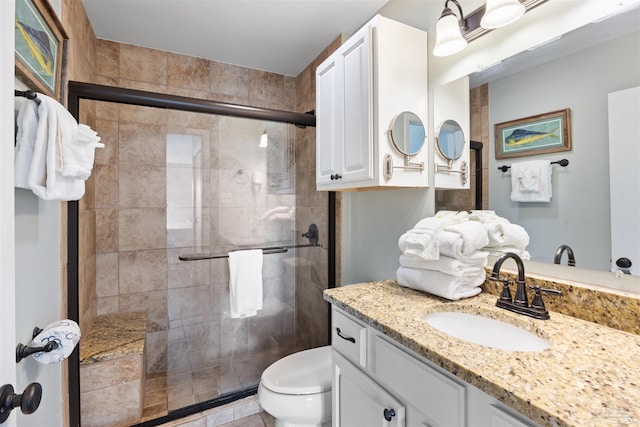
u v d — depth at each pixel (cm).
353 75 140
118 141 202
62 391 128
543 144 102
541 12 101
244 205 231
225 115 178
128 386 158
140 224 208
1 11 49
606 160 87
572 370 62
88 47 178
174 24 187
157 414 168
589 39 90
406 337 80
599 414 49
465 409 67
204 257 221
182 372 210
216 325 221
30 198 94
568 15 94
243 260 203
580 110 93
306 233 235
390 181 129
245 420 173
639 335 79
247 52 224
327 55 214
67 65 130
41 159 83
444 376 71
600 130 88
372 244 181
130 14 175
